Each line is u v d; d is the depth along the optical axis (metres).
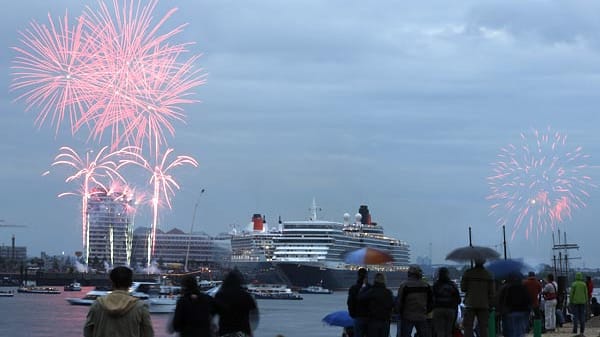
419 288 28.83
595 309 58.12
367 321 27.92
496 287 33.69
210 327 21.73
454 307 29.86
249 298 22.47
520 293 32.56
